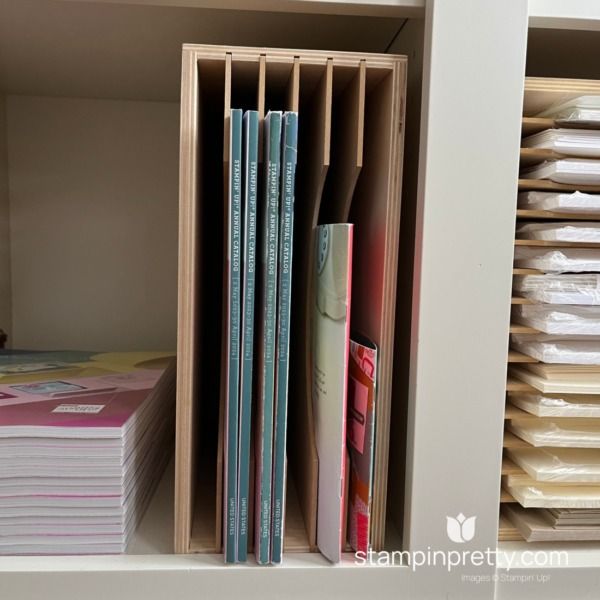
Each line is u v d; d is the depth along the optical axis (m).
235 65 0.46
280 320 0.44
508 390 0.50
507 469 0.52
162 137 0.86
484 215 0.45
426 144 0.44
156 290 0.87
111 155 0.85
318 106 0.51
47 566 0.45
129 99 0.85
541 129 0.52
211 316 0.69
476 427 0.46
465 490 0.46
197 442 0.56
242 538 0.46
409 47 0.56
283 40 0.65
